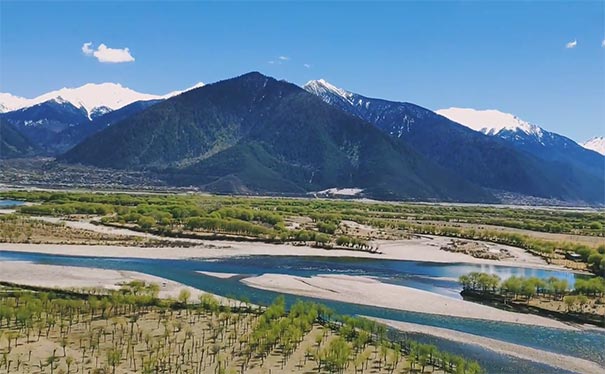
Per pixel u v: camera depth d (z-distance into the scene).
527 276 149.25
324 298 111.62
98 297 99.25
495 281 118.69
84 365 67.06
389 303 108.94
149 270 136.00
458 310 105.75
